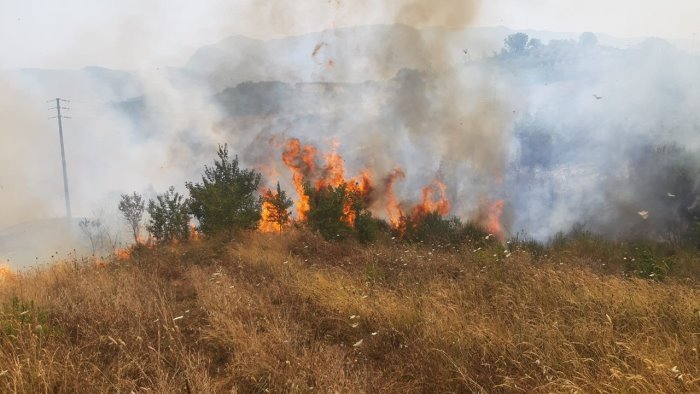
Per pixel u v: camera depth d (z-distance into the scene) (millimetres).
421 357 4043
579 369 3455
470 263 7766
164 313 4918
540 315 4680
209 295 5719
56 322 5000
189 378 3488
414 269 7641
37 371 3389
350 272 7480
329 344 4508
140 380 3676
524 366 3691
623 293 5195
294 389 3338
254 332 4371
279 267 7703
